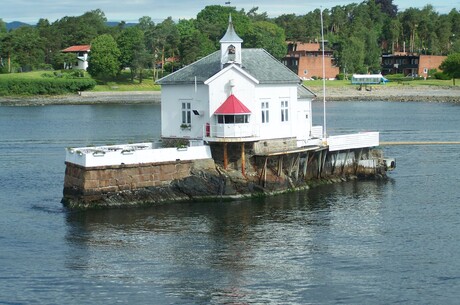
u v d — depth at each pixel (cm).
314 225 9694
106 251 8456
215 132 11244
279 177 11638
